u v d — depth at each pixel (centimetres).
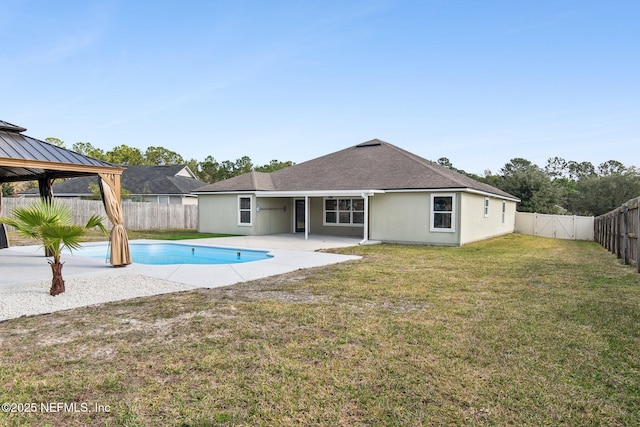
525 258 1209
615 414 289
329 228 2030
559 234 2438
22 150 819
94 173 1007
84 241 1592
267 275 852
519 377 349
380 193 1731
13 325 487
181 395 310
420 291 696
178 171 3584
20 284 725
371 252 1324
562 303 614
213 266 971
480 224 1888
